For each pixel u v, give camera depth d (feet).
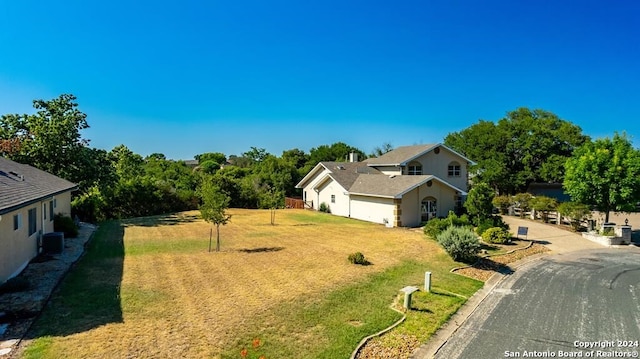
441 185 93.04
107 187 101.60
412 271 47.93
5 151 88.43
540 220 98.73
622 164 77.15
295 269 47.06
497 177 149.59
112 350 25.64
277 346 27.14
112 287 38.88
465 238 53.52
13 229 42.50
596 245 69.87
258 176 159.53
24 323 29.63
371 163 122.31
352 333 29.78
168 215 106.52
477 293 41.81
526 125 151.12
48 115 95.91
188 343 27.02
